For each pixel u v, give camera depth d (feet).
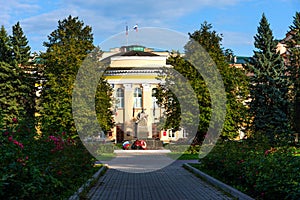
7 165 28.04
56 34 175.42
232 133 103.24
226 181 48.14
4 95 130.00
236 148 53.52
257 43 124.88
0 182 25.17
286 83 119.44
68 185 41.81
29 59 142.10
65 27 179.11
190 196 41.70
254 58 124.67
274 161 37.40
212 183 49.83
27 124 40.52
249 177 39.45
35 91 134.62
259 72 120.98
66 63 103.04
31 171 29.25
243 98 108.47
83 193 39.63
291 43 130.82
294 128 106.52
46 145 40.68
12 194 27.35
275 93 116.67
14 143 30.37
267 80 120.37
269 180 34.14
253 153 46.32
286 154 40.27
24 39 138.41
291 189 30.96
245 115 106.32
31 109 132.77
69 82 99.25
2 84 129.49
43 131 47.93
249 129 113.60
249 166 41.57
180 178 58.34
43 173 31.50
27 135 39.06
